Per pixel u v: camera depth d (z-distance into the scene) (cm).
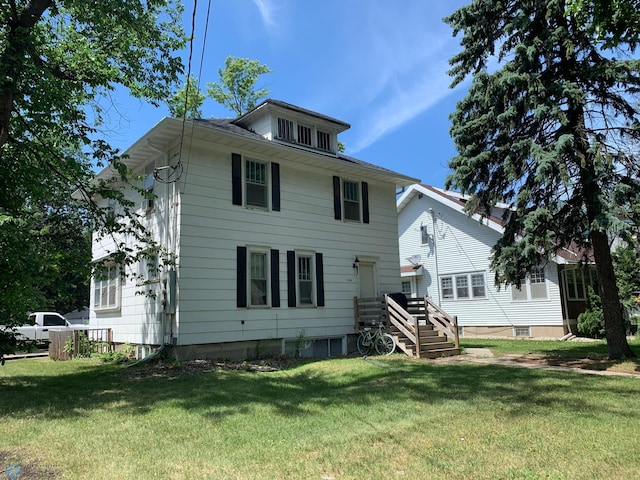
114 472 407
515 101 1116
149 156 1333
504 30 1151
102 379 945
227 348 1212
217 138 1226
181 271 1148
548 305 1898
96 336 1625
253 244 1295
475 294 2152
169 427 560
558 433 506
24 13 852
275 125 1439
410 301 1475
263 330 1281
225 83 2886
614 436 493
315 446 476
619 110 1084
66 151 1477
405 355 1260
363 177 1620
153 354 1144
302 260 1420
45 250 973
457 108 1222
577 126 1055
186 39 1202
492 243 2097
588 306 1877
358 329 1485
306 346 1382
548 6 1036
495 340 1841
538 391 736
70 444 495
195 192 1201
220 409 651
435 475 393
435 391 755
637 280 1714
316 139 1538
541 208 1045
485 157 1152
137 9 975
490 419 571
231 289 1233
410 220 2489
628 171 1035
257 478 391
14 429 560
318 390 796
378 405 662
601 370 973
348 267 1524
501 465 415
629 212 1001
